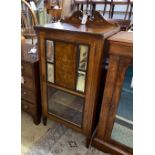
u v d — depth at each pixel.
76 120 1.27
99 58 0.90
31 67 1.20
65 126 1.40
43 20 2.51
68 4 3.15
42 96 1.31
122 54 0.86
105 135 1.21
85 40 0.89
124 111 1.05
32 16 2.02
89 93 1.05
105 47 0.91
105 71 1.07
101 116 1.14
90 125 1.18
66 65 1.03
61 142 1.33
